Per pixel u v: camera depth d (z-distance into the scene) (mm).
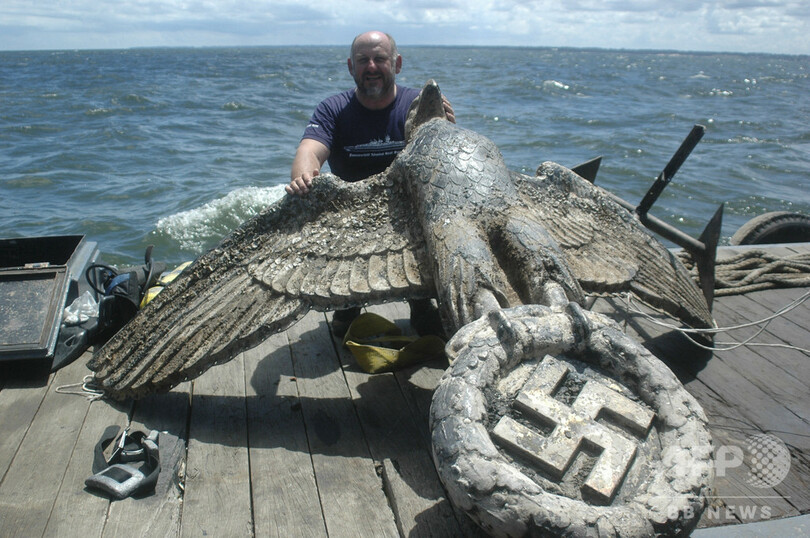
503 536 1846
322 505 2502
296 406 3158
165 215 9234
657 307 3189
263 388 3346
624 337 2293
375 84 3840
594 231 3342
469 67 66688
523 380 2240
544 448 2010
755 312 4309
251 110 21875
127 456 2688
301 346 3826
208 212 9266
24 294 3504
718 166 13742
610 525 1762
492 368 2176
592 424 2086
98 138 15203
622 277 3090
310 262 2996
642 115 23125
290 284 2902
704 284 3961
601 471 1961
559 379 2230
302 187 3148
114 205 9820
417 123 3502
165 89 31078
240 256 3117
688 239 3973
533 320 2330
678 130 19078
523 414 2145
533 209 3242
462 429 1972
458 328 2525
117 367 3088
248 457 2785
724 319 4207
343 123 4016
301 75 48219
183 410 3125
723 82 53312
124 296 3607
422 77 43375
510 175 3244
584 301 2705
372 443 2881
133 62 81438
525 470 1997
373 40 3770
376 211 3131
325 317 4164
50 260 4352
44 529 2369
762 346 3822
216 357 2850
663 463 1996
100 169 12109
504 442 2035
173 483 2631
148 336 3078
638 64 108250
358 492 2578
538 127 19156
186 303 3082
